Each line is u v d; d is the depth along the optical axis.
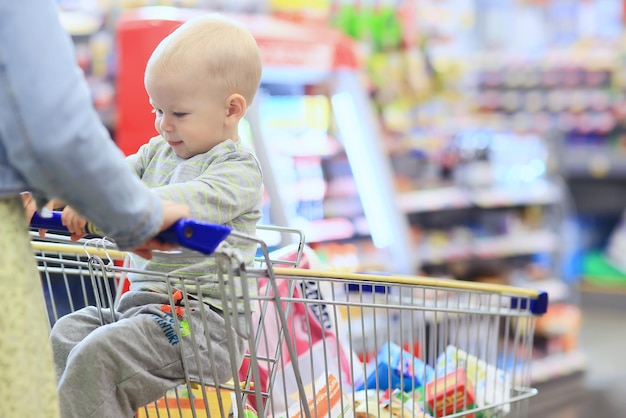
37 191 1.56
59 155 1.42
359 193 5.01
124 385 1.93
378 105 6.21
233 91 2.12
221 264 1.78
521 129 6.54
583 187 8.98
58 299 3.64
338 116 4.94
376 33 6.23
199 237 1.67
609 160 8.62
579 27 8.86
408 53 6.44
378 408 2.43
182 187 1.96
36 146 1.41
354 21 6.11
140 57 3.79
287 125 4.91
